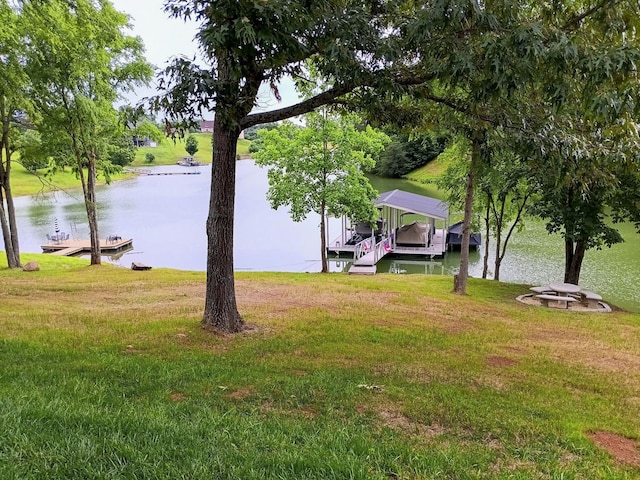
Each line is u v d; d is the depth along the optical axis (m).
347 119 16.59
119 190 53.97
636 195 12.17
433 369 5.73
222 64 5.12
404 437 3.63
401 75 5.67
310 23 4.42
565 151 6.68
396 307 10.13
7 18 9.18
